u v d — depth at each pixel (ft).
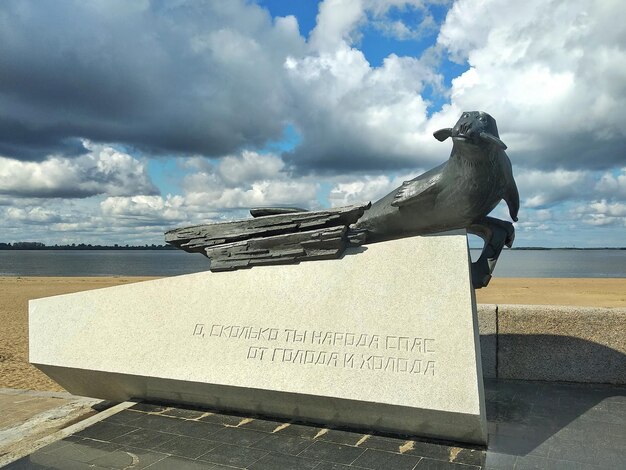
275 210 20.13
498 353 21.47
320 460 13.19
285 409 15.64
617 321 20.36
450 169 17.43
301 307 16.28
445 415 13.35
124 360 17.28
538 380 21.09
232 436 14.89
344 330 15.33
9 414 20.39
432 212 18.30
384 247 16.67
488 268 17.97
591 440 14.42
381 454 13.44
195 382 16.05
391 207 18.83
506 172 17.34
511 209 18.78
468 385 13.39
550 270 199.00
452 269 15.33
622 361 20.30
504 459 13.11
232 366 15.88
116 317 18.24
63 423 18.71
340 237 16.81
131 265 263.29
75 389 19.49
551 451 13.64
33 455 14.03
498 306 21.74
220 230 19.33
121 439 14.89
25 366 30.53
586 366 20.65
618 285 98.84
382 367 14.30
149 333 17.57
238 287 17.51
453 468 12.60
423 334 14.48
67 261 341.62
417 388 13.69
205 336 16.80
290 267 17.33
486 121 16.57
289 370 15.17
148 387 17.33
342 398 14.19
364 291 15.83
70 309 18.90
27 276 151.23
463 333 14.15
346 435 14.70
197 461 13.39
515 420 16.11
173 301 17.95
